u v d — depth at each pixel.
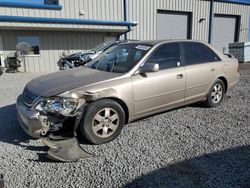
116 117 3.74
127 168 2.99
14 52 13.49
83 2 15.38
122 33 16.59
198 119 4.62
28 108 3.45
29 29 13.34
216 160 3.13
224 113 4.95
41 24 12.96
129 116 3.93
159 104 4.24
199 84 4.82
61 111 3.31
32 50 13.92
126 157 3.25
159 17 18.59
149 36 18.31
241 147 3.48
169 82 4.27
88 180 2.76
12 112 5.22
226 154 3.29
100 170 2.95
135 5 17.20
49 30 14.01
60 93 3.38
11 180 2.77
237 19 22.97
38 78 4.27
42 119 3.30
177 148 3.48
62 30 14.27
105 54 4.91
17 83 9.18
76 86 3.52
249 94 6.55
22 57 13.59
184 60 4.61
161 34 18.97
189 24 20.19
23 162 3.15
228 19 22.33
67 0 14.82
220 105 5.49
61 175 2.86
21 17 12.30
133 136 3.90
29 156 3.30
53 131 3.52
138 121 4.53
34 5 13.63
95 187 2.64
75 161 3.13
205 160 3.14
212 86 5.13
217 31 21.83
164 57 4.34
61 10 14.67
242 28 23.30
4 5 12.69
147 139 3.79
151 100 4.10
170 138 3.81
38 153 3.38
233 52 16.16
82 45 15.32
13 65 13.15
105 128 3.65
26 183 2.72
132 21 17.25
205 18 20.70
